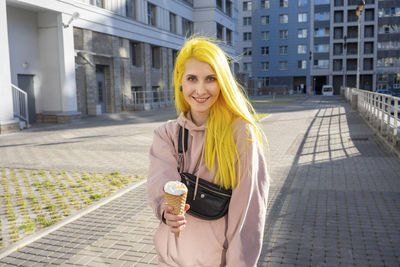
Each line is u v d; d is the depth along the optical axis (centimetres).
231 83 145
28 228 445
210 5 3884
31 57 1877
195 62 144
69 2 1928
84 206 530
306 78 6931
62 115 1872
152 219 475
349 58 6738
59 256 372
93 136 1348
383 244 384
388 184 617
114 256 370
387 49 6619
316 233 416
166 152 156
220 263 147
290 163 805
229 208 143
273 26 6962
